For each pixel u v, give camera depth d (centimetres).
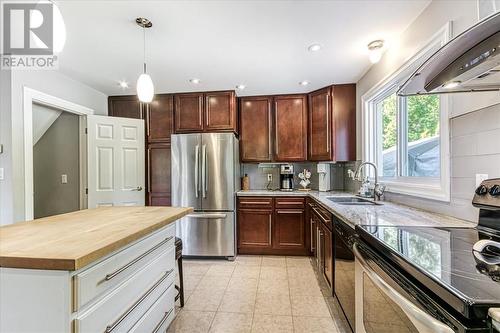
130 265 120
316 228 283
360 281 135
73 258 84
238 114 389
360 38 218
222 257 341
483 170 132
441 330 67
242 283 262
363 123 301
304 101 372
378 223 145
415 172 216
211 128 363
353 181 346
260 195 351
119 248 108
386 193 251
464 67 103
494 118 126
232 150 340
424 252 95
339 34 211
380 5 174
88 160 332
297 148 373
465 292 65
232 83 331
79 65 271
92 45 227
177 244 210
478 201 126
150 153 374
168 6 174
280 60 261
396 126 242
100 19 188
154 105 374
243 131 386
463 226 136
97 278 97
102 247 96
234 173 346
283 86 344
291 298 230
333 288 206
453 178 154
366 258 125
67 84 304
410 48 196
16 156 246
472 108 139
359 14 184
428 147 198
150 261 140
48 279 86
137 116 376
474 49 93
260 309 212
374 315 116
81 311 90
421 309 78
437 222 147
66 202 347
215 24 196
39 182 350
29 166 255
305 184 386
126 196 354
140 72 291
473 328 61
